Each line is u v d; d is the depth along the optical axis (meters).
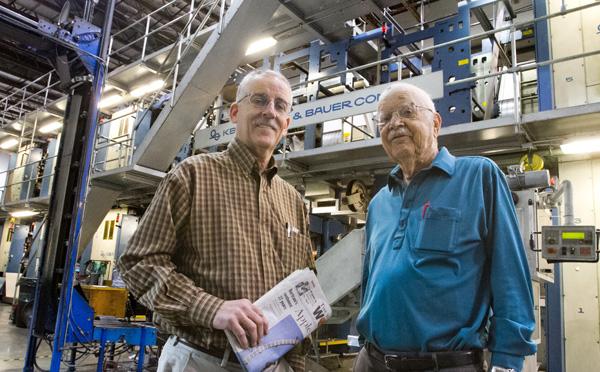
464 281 1.53
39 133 13.03
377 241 1.87
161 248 1.47
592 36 4.74
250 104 1.72
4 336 8.30
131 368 6.04
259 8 4.82
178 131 6.00
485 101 5.46
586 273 5.00
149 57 7.89
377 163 5.84
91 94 4.96
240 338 1.29
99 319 5.95
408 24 8.38
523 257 1.54
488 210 1.61
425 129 1.80
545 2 5.02
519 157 5.39
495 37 5.49
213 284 1.49
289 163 6.06
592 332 4.84
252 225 1.63
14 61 11.80
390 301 1.62
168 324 1.52
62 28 4.85
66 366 6.02
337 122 6.48
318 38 6.76
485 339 1.55
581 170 5.21
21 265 10.90
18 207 12.12
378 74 6.11
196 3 9.86
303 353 1.68
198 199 1.55
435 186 1.72
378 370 1.67
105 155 9.02
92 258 10.48
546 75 4.83
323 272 4.71
